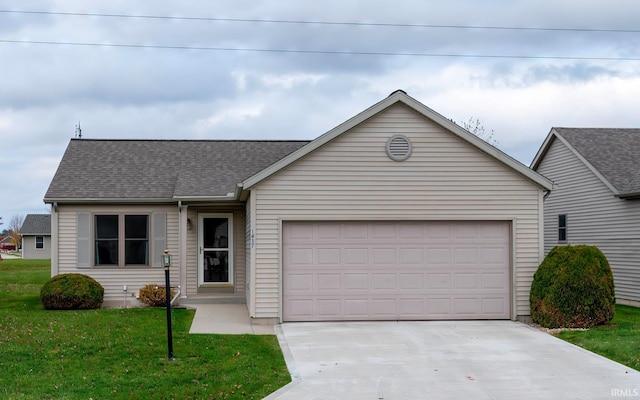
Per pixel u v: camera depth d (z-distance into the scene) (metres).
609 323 14.84
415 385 9.83
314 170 15.16
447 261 15.48
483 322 15.28
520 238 15.48
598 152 21.95
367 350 12.25
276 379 10.07
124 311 16.95
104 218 19.41
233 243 19.53
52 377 9.74
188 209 19.45
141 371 10.23
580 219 22.19
